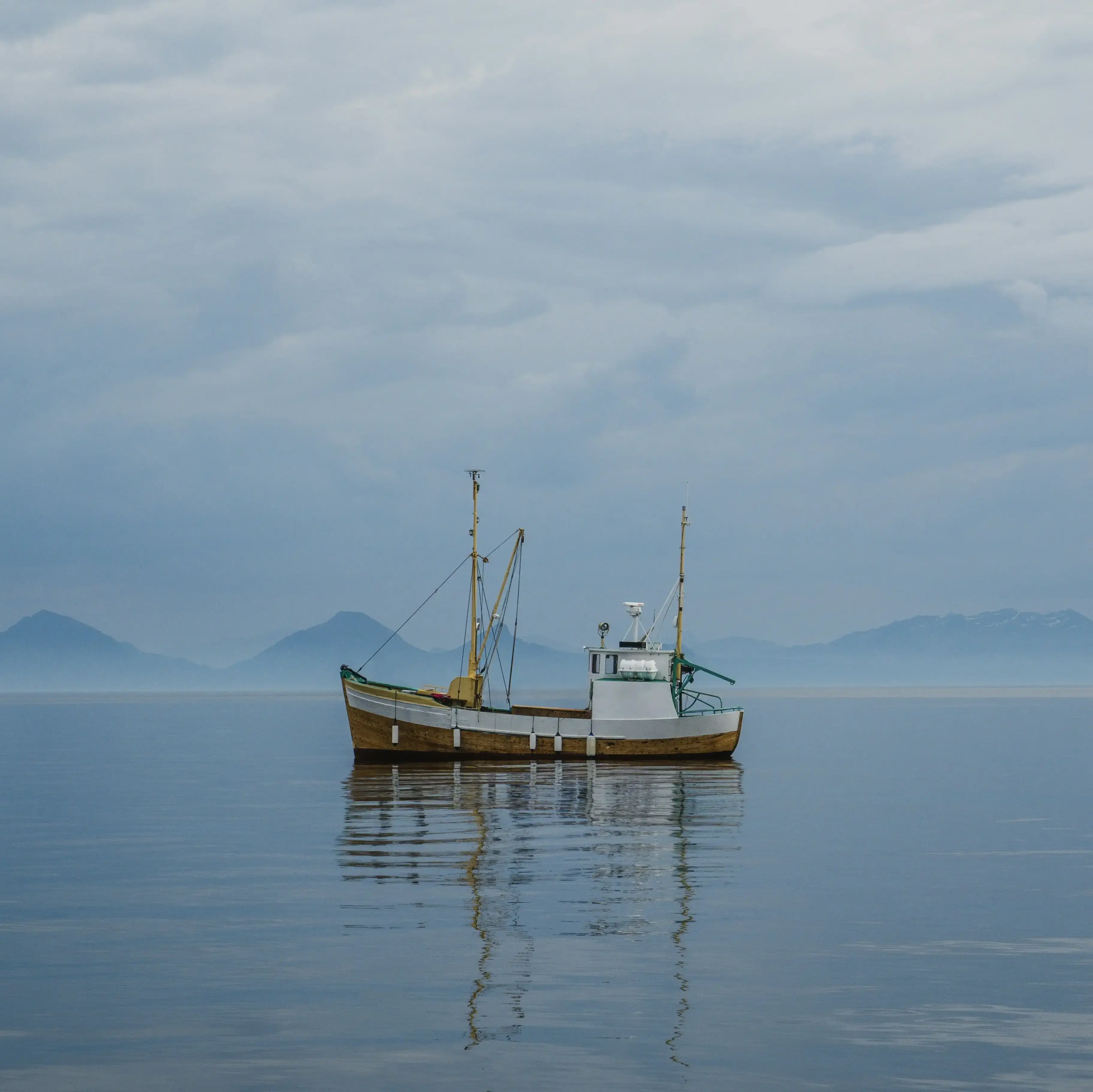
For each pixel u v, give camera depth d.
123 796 67.12
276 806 60.84
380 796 65.06
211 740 137.88
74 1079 21.50
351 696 87.56
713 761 89.50
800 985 26.84
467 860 43.06
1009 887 38.12
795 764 93.19
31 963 28.67
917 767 89.94
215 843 47.78
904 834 50.78
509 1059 22.36
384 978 27.25
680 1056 22.53
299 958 28.94
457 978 27.23
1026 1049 22.95
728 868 41.38
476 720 86.88
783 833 50.53
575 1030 23.89
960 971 28.06
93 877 39.91
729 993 26.27
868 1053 22.75
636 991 26.30
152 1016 24.73
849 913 34.09
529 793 66.50
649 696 88.12
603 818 55.31
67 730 170.25
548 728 87.56
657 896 36.28
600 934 31.31
